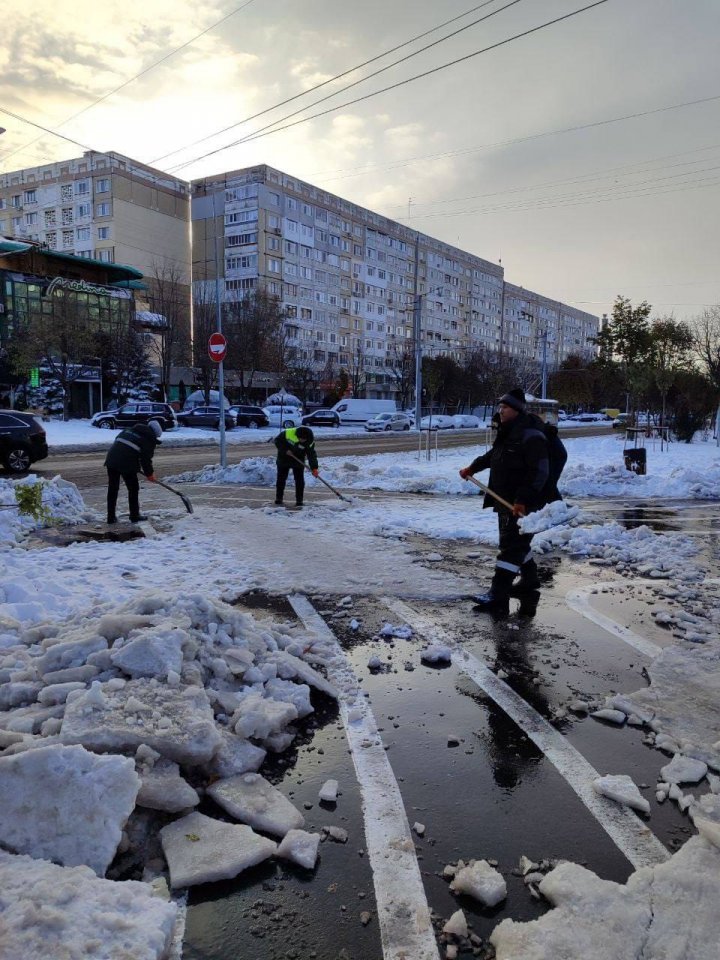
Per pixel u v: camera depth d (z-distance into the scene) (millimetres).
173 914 1971
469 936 2016
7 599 4816
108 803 2314
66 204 72688
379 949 1967
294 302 78312
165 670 3242
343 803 2705
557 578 6371
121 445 8742
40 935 1773
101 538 7789
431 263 101812
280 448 10453
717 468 14352
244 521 8922
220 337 14570
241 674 3549
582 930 1955
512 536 5316
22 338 41375
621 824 2580
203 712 3018
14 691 3137
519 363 93500
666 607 5410
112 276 54500
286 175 75938
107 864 2199
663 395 27453
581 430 53688
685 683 3838
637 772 2959
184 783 2611
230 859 2289
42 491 8766
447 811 2654
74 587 5473
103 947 1776
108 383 49625
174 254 76312
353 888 2221
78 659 3373
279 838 2477
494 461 5492
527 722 3426
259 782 2779
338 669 4012
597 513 10500
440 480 13109
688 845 2344
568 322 146250
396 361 83188
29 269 48781
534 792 2797
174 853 2318
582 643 4562
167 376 53969
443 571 6391
